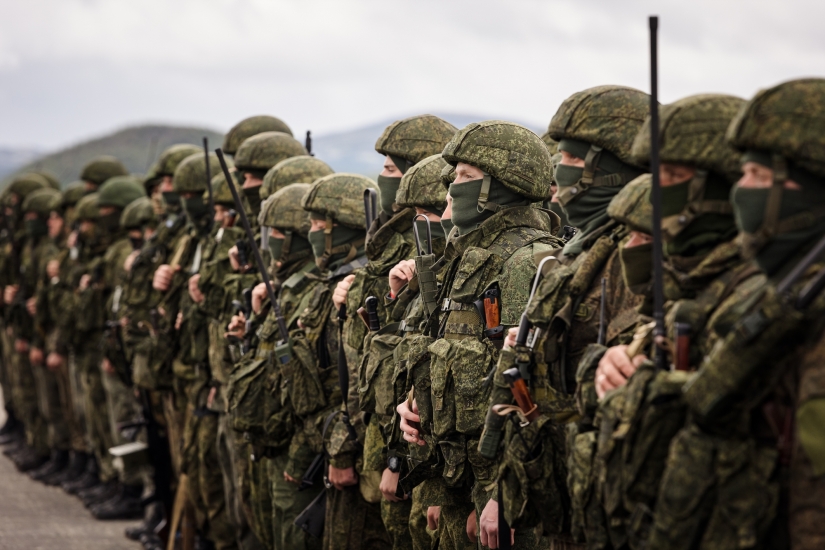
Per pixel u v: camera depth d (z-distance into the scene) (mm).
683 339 3770
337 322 7555
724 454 3514
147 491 13219
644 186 4289
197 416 10273
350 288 7113
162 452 11461
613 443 3885
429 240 6312
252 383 8148
